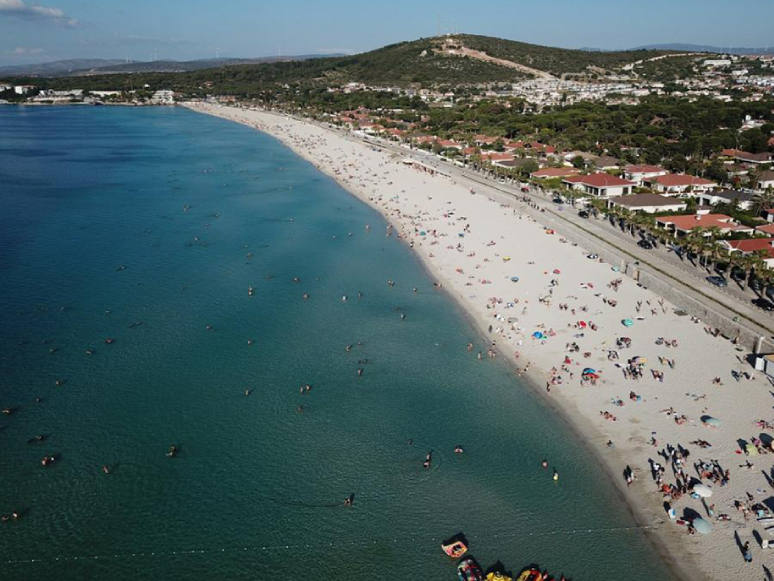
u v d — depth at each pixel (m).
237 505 46.88
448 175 166.50
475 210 132.12
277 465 51.25
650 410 57.00
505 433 55.31
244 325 77.06
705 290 79.88
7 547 42.88
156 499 47.38
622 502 46.53
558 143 192.00
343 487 48.78
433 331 75.69
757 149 172.75
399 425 56.69
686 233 103.81
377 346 71.88
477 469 50.75
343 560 42.16
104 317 78.44
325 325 77.25
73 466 50.75
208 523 45.16
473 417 57.88
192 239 112.38
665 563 41.12
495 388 62.72
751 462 49.22
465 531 44.44
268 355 69.50
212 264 99.19
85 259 100.25
